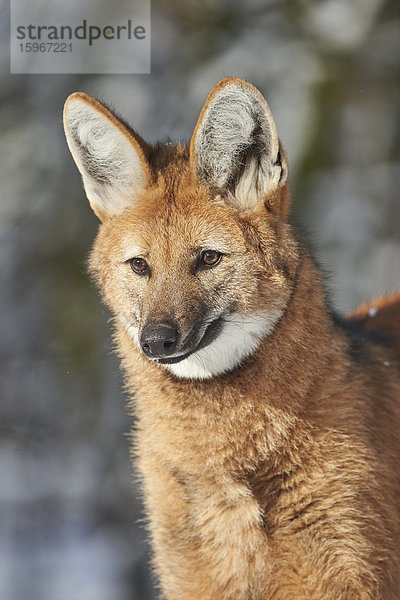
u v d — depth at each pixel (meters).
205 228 5.82
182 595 6.25
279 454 5.78
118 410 15.36
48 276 16.28
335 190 16.30
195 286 5.77
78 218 16.36
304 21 16.41
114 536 14.98
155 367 6.02
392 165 16.47
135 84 16.45
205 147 5.89
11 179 16.42
